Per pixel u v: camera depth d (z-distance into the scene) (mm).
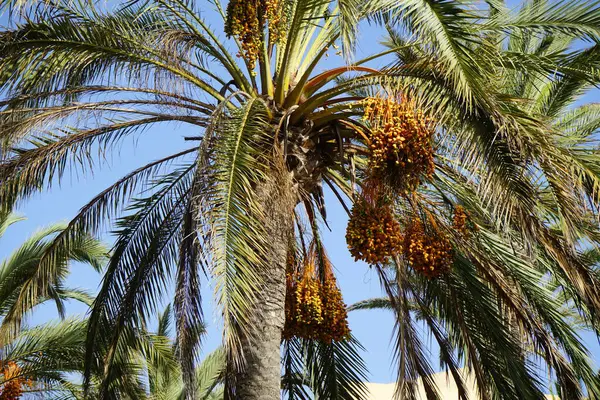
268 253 8312
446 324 10828
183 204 10297
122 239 10352
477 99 8039
